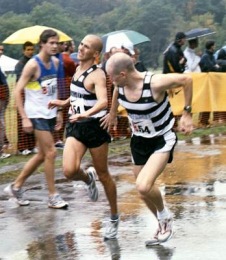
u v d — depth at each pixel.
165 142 6.13
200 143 13.59
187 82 5.94
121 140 14.04
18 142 12.11
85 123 6.75
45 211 8.00
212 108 16.33
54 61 8.29
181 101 15.09
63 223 7.42
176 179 9.74
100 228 7.17
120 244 6.53
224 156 11.82
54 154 8.20
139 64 11.27
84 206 8.21
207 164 10.99
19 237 6.90
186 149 12.73
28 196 8.85
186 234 6.77
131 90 6.02
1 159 11.74
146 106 5.98
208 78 16.23
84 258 6.14
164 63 14.71
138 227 7.12
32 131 8.14
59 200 8.17
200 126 16.20
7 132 12.48
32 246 6.59
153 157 6.14
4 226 7.35
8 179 10.09
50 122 8.19
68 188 9.30
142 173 6.11
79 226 7.27
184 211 7.76
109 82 12.72
